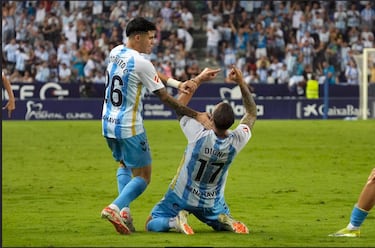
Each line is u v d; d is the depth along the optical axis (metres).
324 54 93.75
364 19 98.25
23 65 88.88
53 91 83.81
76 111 82.06
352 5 98.50
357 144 55.88
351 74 93.19
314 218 28.55
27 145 54.75
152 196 34.66
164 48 92.88
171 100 23.38
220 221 24.12
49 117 81.50
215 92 84.44
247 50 94.50
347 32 97.31
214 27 95.56
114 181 39.28
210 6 97.44
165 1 96.19
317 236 23.98
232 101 83.88
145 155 24.14
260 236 23.75
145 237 23.22
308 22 96.75
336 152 51.62
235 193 35.31
